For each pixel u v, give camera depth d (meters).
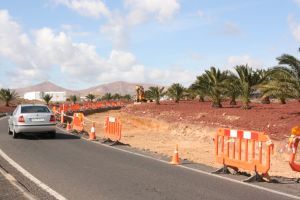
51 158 13.25
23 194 7.93
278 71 25.44
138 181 9.73
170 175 10.57
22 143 17.56
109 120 19.47
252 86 32.09
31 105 20.09
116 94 118.69
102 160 13.02
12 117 20.30
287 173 13.02
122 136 27.05
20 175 10.29
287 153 16.52
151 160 13.20
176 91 54.81
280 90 25.56
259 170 9.92
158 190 8.78
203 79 37.41
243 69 32.28
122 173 10.77
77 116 24.64
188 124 28.56
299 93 25.47
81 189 8.80
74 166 11.75
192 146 21.33
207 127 25.89
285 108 31.19
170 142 23.41
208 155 17.78
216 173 11.02
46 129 19.33
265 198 8.16
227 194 8.48
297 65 24.81
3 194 7.93
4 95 67.62
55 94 123.12
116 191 8.66
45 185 9.15
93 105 64.56
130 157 13.82
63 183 9.39
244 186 9.31
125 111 52.84
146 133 29.44
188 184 9.45
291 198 8.20
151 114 39.94
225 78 36.66
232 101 39.59
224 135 11.19
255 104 39.22
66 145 17.08
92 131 19.86
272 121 23.66
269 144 9.70
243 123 24.78
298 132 10.29
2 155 13.80
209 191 8.74
